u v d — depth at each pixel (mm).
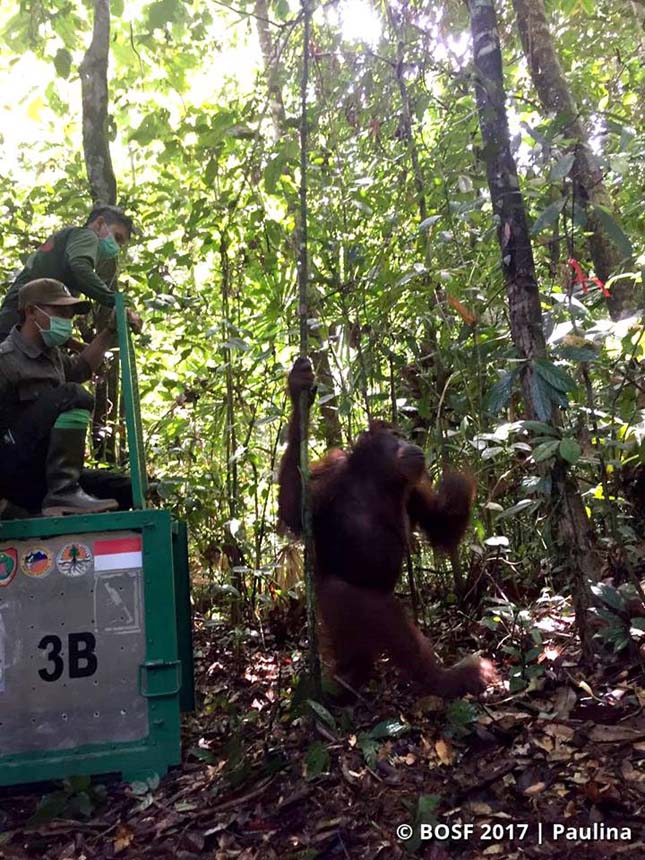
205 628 5344
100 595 3344
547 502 3619
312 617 3377
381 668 4125
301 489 3643
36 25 6305
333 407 4965
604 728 2975
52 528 3312
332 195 4801
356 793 2887
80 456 3582
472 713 3104
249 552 5203
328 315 4695
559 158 3422
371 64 4762
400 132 4707
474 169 4434
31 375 3619
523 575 4637
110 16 6555
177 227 5637
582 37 7262
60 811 3086
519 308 3457
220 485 5383
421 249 4477
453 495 4008
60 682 3299
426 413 4605
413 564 5020
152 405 6590
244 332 4902
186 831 2857
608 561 4121
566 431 3232
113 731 3311
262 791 3002
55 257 3975
